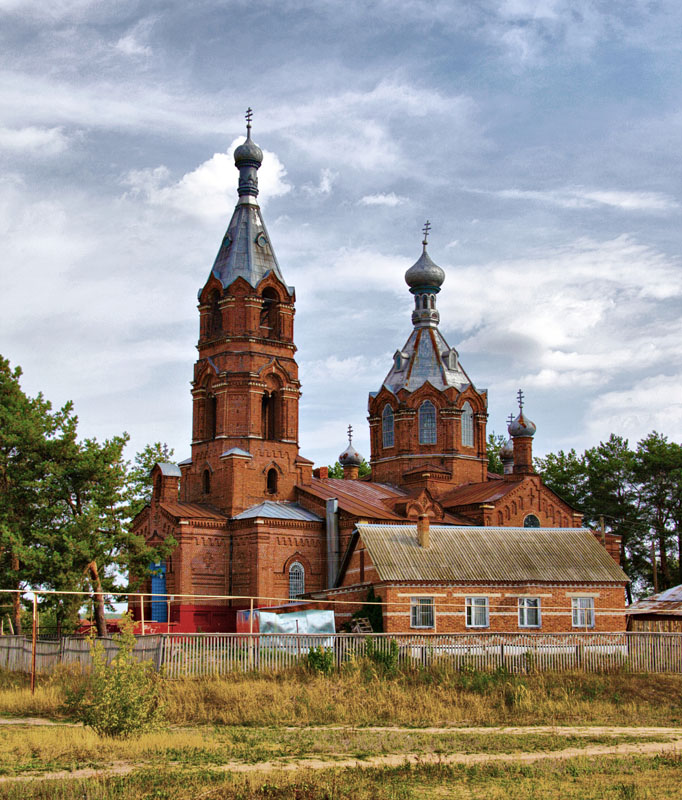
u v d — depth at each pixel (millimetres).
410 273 97750
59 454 67312
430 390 92938
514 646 52094
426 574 61250
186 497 84250
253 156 87375
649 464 100875
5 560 67062
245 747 33750
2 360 70938
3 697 44375
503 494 84688
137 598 78062
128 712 35531
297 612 61000
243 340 82812
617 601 65062
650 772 29859
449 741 35438
